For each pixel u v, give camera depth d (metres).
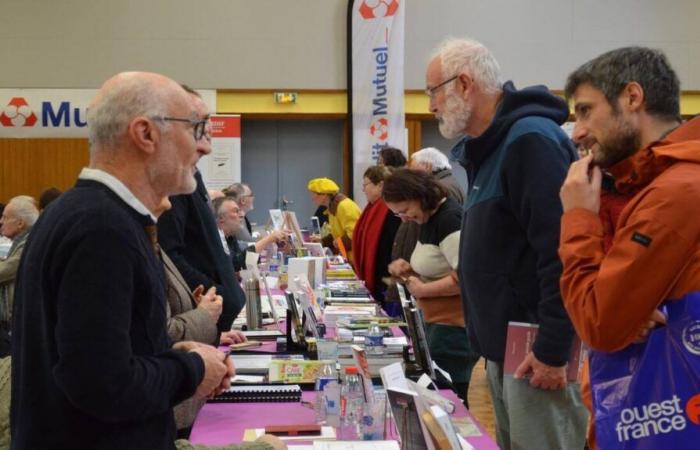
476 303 2.34
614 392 1.50
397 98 9.89
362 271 5.07
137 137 1.49
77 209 1.39
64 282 1.34
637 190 1.57
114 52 9.83
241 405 2.46
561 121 2.28
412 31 10.04
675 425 1.42
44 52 9.76
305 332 3.34
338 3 9.98
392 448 1.98
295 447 2.03
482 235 2.30
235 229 5.70
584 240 1.56
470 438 2.10
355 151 9.95
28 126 9.76
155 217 1.59
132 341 1.44
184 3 9.89
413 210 3.38
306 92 10.08
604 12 10.03
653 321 1.45
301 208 10.50
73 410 1.39
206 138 1.65
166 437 1.53
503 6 10.00
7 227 4.90
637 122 1.55
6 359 2.16
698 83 10.05
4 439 2.05
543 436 2.17
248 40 9.96
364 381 2.14
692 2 10.02
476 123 2.40
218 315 2.47
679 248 1.39
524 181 2.15
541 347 2.08
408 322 2.79
